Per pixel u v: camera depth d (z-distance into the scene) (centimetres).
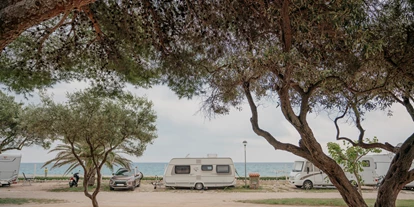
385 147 520
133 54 517
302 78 361
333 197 1562
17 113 1513
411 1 367
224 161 2034
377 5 344
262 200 1425
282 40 344
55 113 739
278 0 332
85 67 545
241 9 386
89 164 1841
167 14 443
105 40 495
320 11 295
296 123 388
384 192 416
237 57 348
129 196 1648
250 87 490
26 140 1605
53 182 2473
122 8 459
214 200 1472
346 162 1102
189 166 2017
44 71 504
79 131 754
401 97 530
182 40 463
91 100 747
